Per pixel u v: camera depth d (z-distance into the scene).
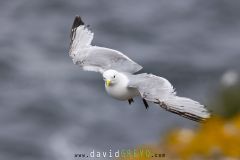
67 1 67.06
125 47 54.56
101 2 67.56
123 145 34.00
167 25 61.12
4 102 40.91
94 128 36.62
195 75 46.72
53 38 56.34
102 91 42.47
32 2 66.62
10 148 34.53
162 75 47.25
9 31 58.22
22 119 38.47
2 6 66.00
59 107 40.16
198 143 12.58
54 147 34.62
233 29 59.75
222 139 12.54
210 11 64.50
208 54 51.81
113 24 60.88
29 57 50.06
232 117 18.42
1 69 46.97
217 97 18.81
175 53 52.03
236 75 19.28
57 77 45.25
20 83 44.44
